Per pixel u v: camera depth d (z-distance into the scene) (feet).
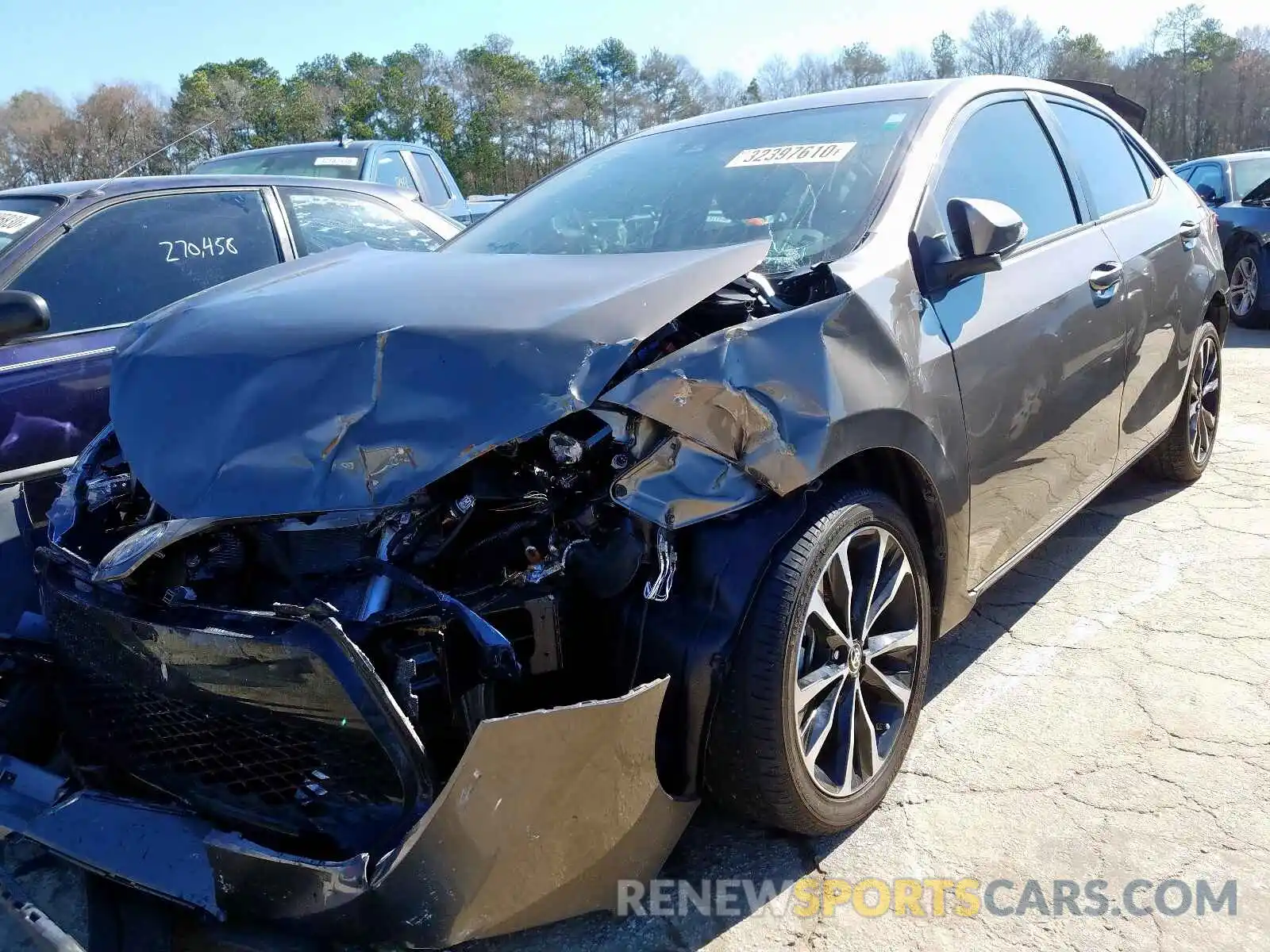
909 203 9.05
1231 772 8.72
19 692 8.06
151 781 7.23
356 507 6.21
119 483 8.04
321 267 9.53
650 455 6.66
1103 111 14.17
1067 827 8.13
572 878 6.34
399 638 6.13
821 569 7.25
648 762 6.48
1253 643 11.03
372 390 6.61
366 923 5.84
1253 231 31.53
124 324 13.15
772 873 7.77
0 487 11.47
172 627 6.35
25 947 6.26
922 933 7.08
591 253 10.07
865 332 7.70
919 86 10.98
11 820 7.07
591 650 6.99
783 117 11.13
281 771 6.59
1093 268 11.26
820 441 7.04
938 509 8.55
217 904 6.22
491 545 6.89
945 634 9.30
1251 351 28.14
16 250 12.64
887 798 8.62
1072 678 10.50
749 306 7.41
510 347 6.59
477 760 5.53
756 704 6.96
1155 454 15.71
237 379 7.03
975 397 8.84
